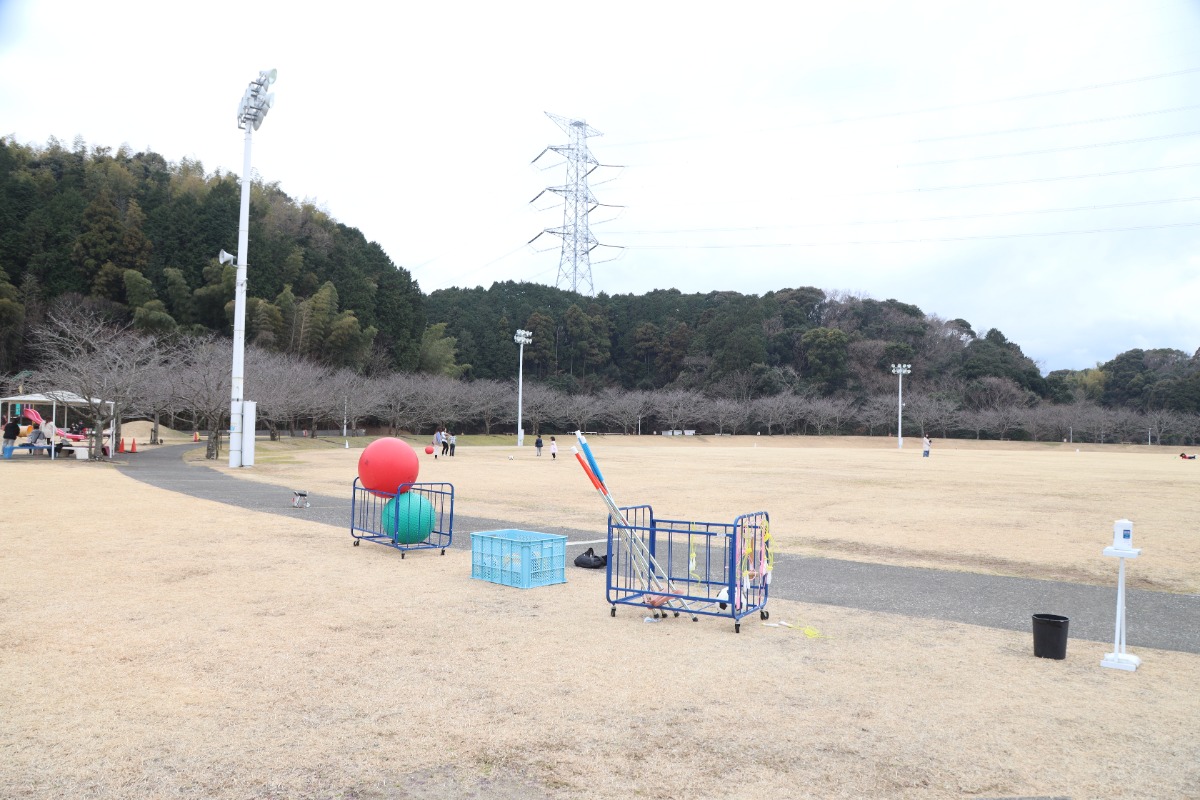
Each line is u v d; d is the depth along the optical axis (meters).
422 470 33.62
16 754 4.45
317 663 6.27
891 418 93.12
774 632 7.56
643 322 116.38
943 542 14.19
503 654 6.62
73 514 15.04
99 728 4.86
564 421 93.12
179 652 6.50
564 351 110.88
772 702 5.55
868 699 5.65
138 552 11.23
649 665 6.39
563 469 34.62
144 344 38.12
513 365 103.75
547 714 5.24
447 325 105.38
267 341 68.25
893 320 115.62
